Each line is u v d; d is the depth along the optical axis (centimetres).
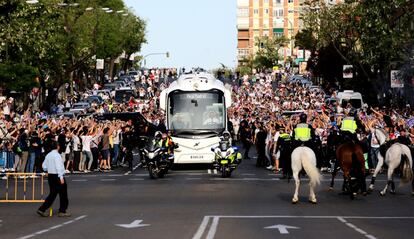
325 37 13812
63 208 4231
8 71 11419
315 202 4791
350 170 5034
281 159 6581
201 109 7369
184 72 7800
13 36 10175
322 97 16650
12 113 9556
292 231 3559
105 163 7850
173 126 7350
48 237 3425
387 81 12912
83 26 14875
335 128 6912
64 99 16775
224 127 7356
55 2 12562
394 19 11462
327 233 3494
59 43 13525
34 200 5053
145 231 3578
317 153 5016
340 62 17712
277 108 14500
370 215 4216
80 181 6525
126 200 5025
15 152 6550
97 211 4450
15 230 3684
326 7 14025
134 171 7775
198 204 4753
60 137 7075
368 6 11175
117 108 13962
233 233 3484
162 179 6662
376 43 11294
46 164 4231
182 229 3628
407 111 9650
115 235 3456
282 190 5619
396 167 5259
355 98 13325
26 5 10019
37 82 12088
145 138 8369
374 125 6975
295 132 4984
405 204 4769
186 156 7319
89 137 7581
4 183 6272
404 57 10975
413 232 3538
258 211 4388
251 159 9500
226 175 6762
